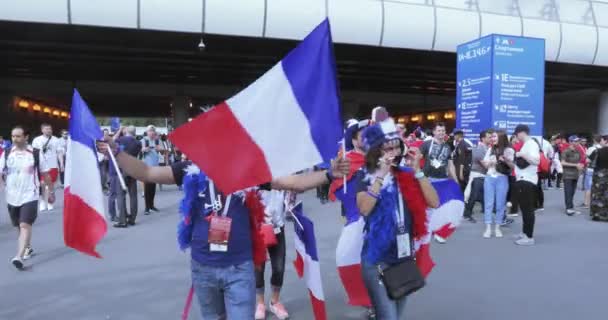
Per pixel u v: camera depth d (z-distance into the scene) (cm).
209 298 295
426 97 3919
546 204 1255
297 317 463
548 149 1120
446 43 2248
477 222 962
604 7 2488
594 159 1098
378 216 323
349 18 2088
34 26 1833
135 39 2009
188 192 292
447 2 2220
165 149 1527
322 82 285
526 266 630
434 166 812
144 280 577
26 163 634
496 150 817
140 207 1176
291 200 456
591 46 2475
